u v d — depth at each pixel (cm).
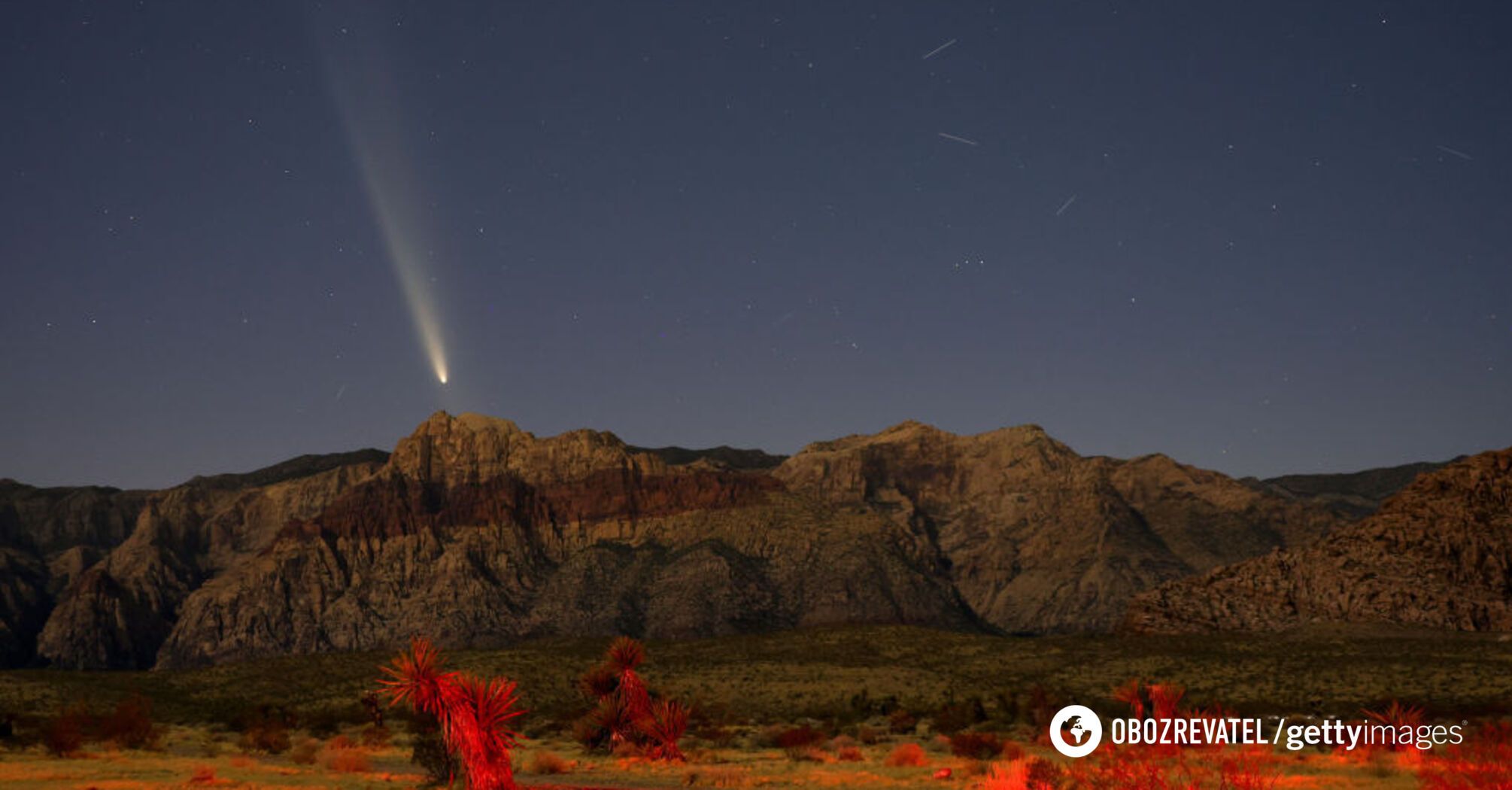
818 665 13750
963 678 12788
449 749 2330
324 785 3369
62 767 4253
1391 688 9856
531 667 13788
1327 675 10838
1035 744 5225
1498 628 14850
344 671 13312
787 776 3653
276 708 10575
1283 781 2888
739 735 6838
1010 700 8556
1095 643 14275
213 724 9994
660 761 4431
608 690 4806
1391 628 14900
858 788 3272
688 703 9800
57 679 12144
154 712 11212
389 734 6862
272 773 3881
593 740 4731
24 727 6988
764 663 14225
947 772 3481
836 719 9606
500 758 2323
